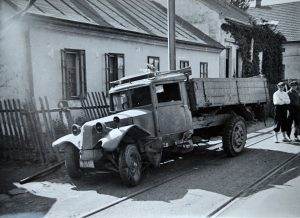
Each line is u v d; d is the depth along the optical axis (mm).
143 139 7723
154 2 25234
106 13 16438
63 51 12711
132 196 6516
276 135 11672
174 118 8438
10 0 11625
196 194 6484
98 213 5680
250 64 27188
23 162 9273
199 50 21469
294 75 35312
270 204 5871
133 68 16125
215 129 10266
